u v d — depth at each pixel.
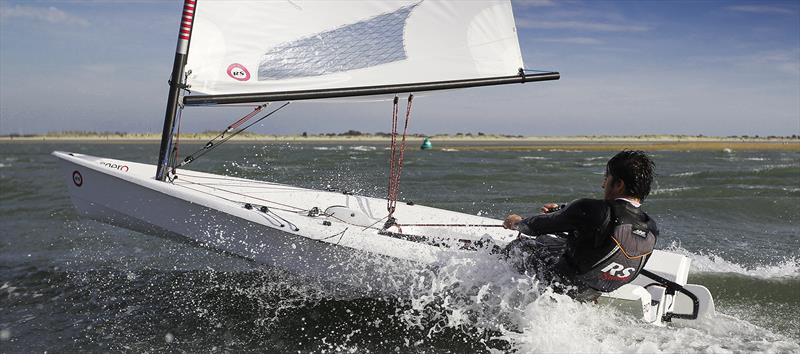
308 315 3.82
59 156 4.43
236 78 3.95
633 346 3.06
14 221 7.30
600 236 2.81
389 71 4.27
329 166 14.80
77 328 3.69
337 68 4.17
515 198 9.53
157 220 4.05
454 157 25.28
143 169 5.02
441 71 4.34
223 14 3.87
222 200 3.88
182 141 43.94
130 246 5.95
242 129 4.37
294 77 4.08
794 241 6.64
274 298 4.02
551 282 3.11
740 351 3.22
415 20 4.25
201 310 3.98
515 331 3.30
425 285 3.48
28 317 3.89
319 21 4.09
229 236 3.88
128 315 3.92
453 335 3.46
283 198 5.24
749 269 5.25
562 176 13.56
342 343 3.41
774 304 4.24
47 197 9.40
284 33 4.02
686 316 3.58
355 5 4.12
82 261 5.34
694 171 17.25
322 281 3.75
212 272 4.93
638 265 2.90
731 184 12.55
